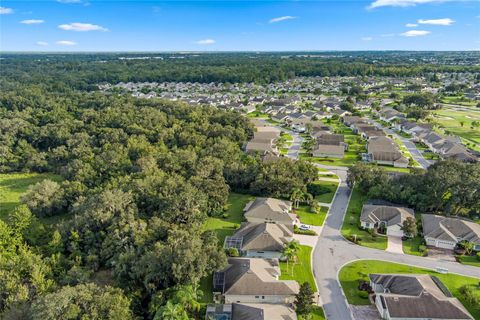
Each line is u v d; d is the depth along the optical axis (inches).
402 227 3056.1
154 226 2795.3
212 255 2384.4
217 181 3595.0
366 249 2898.6
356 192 3981.3
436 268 2647.6
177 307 1932.8
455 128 6688.0
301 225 3235.7
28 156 4987.7
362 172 3863.2
